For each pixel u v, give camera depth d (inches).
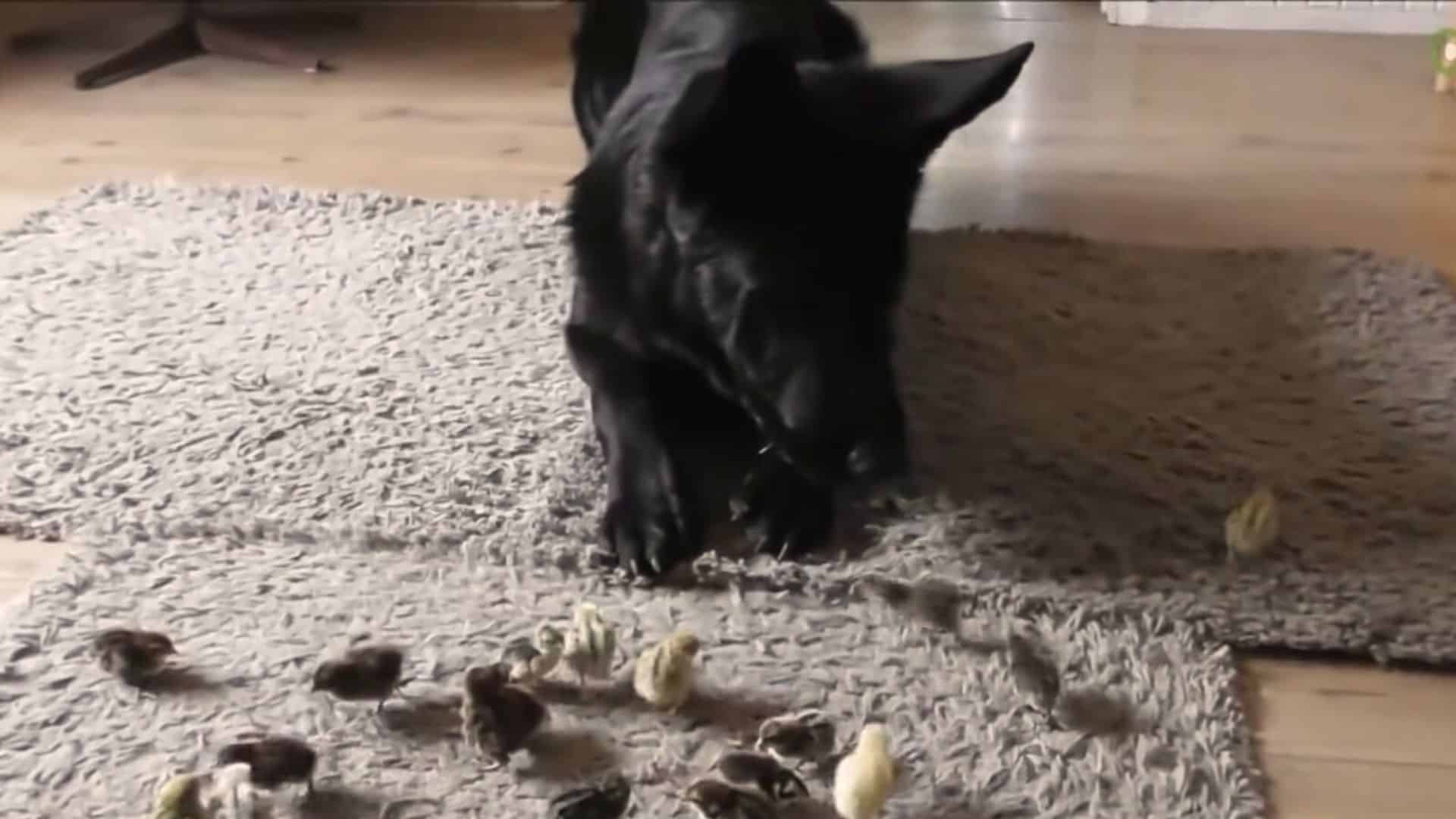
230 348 82.9
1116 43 150.2
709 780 50.8
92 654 58.5
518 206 103.3
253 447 72.9
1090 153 118.3
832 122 57.7
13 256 93.5
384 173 111.5
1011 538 66.7
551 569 64.7
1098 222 104.8
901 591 63.1
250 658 58.6
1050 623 61.9
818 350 57.4
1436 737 57.2
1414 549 66.4
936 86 58.7
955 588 63.2
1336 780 54.9
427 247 96.3
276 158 114.0
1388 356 83.7
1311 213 106.7
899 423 60.4
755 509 66.8
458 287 90.8
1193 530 67.4
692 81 57.9
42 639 59.4
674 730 55.4
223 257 94.4
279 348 83.0
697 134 54.0
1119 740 55.6
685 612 62.1
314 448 72.9
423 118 124.4
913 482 70.4
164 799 49.1
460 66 139.2
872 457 58.7
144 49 134.6
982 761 54.4
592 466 71.4
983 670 58.9
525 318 87.0
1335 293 91.3
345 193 104.1
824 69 60.6
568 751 54.3
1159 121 126.2
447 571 64.4
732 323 58.4
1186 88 135.6
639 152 63.9
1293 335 86.3
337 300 89.0
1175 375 81.7
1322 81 138.0
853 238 57.6
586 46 97.3
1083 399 78.7
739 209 55.6
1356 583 64.1
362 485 69.8
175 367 80.4
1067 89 134.8
